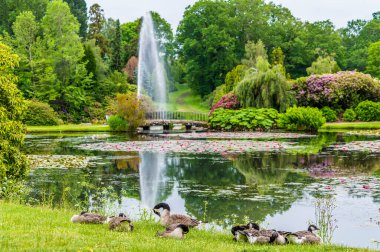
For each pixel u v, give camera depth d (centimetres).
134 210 1392
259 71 4825
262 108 4597
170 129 5025
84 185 1731
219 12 8706
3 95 1598
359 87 5047
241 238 898
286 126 4391
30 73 6053
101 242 775
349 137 3553
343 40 11725
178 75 9344
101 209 1394
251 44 7162
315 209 1373
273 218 1295
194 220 1057
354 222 1236
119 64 7825
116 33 8069
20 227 880
